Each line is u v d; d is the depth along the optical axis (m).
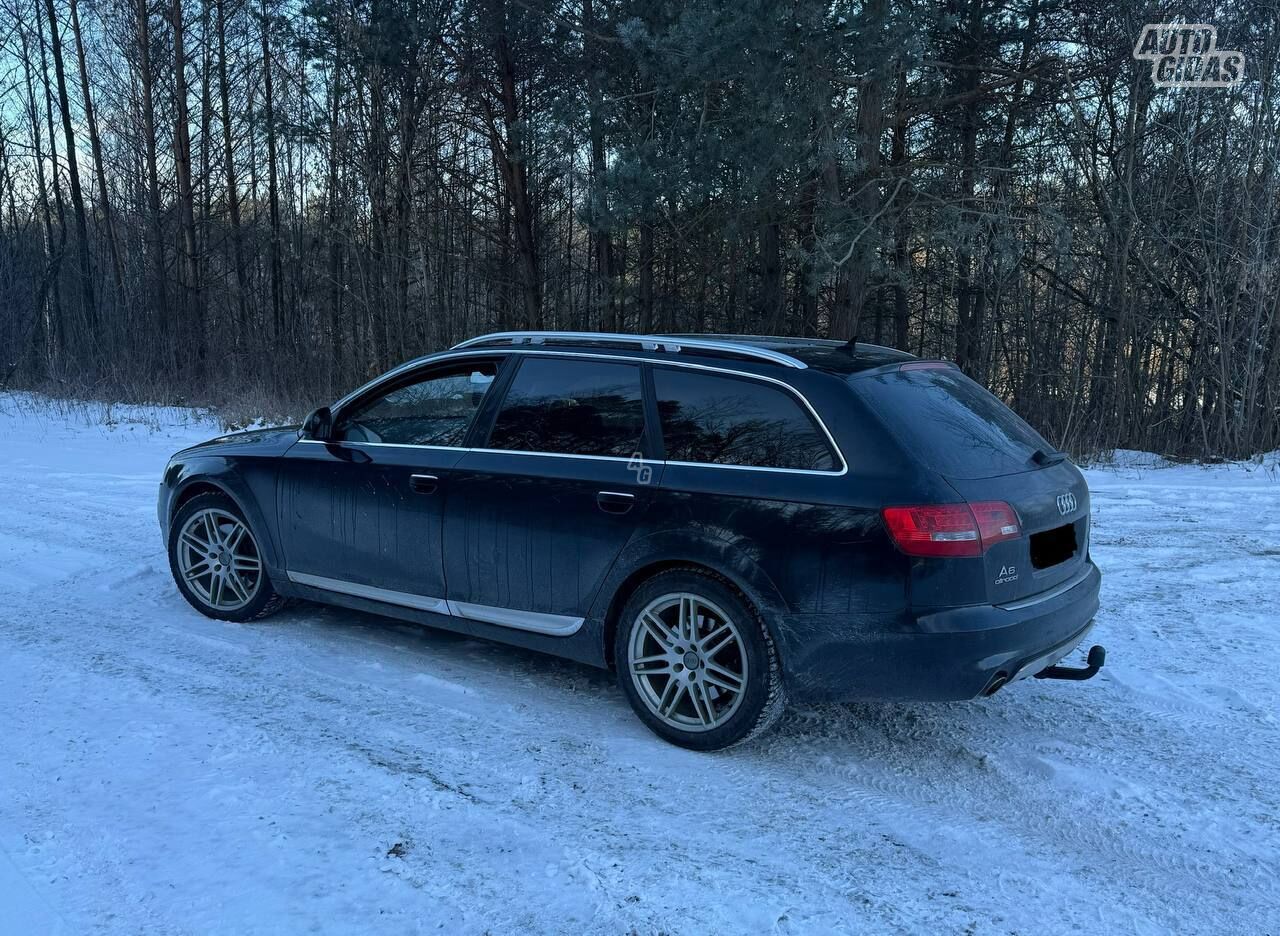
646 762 3.89
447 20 19.22
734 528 3.81
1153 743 4.12
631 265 22.80
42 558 7.00
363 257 20.91
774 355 3.99
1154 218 16.89
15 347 24.19
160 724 4.10
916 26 13.56
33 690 4.45
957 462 3.74
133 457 12.43
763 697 3.81
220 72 26.42
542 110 18.23
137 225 26.77
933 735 4.22
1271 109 15.20
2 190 27.75
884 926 2.80
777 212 16.09
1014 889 3.02
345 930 2.72
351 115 19.97
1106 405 17.47
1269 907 2.95
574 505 4.24
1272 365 14.52
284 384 21.30
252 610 5.54
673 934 2.74
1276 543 7.81
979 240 15.80
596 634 4.27
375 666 4.93
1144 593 6.37
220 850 3.11
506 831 3.30
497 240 24.72
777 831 3.36
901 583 3.55
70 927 2.69
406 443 4.89
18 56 27.23
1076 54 19.56
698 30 12.98
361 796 3.51
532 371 4.57
